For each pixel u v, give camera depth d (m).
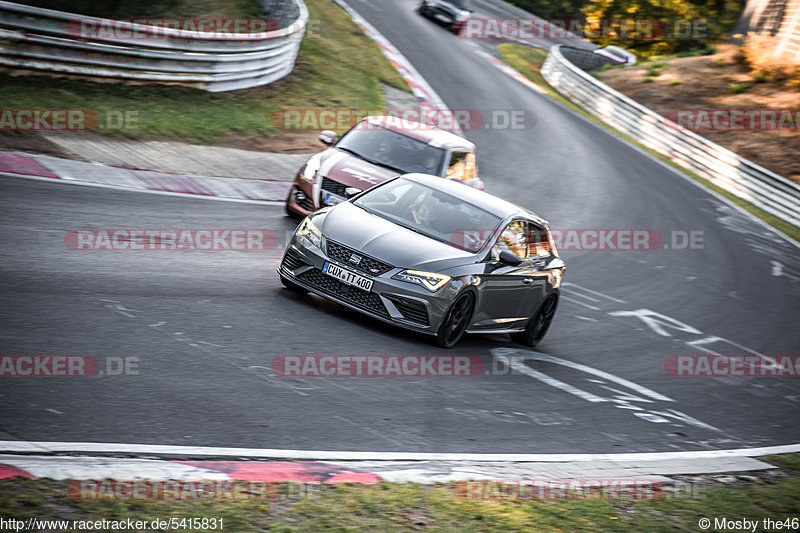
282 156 33.88
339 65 51.62
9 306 13.29
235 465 9.32
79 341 12.38
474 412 13.35
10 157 24.75
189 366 12.28
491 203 18.66
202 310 15.12
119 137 29.94
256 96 41.00
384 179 22.81
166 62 36.28
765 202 47.25
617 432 14.20
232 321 14.86
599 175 45.12
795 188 45.41
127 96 34.41
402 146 24.47
